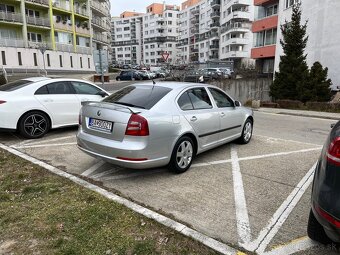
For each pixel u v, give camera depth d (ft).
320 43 61.16
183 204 12.35
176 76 81.46
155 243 9.35
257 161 18.21
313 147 22.00
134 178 15.15
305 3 66.33
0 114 21.57
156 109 14.46
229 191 13.69
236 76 82.58
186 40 331.77
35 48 129.90
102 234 9.79
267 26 95.30
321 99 52.60
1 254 8.83
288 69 56.75
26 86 23.35
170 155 14.85
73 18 149.59
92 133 14.94
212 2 245.65
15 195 12.73
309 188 14.12
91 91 27.27
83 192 12.87
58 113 24.41
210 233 10.18
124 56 448.24
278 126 32.50
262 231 10.35
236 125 20.52
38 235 9.75
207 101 18.03
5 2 123.03
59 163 17.29
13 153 18.60
